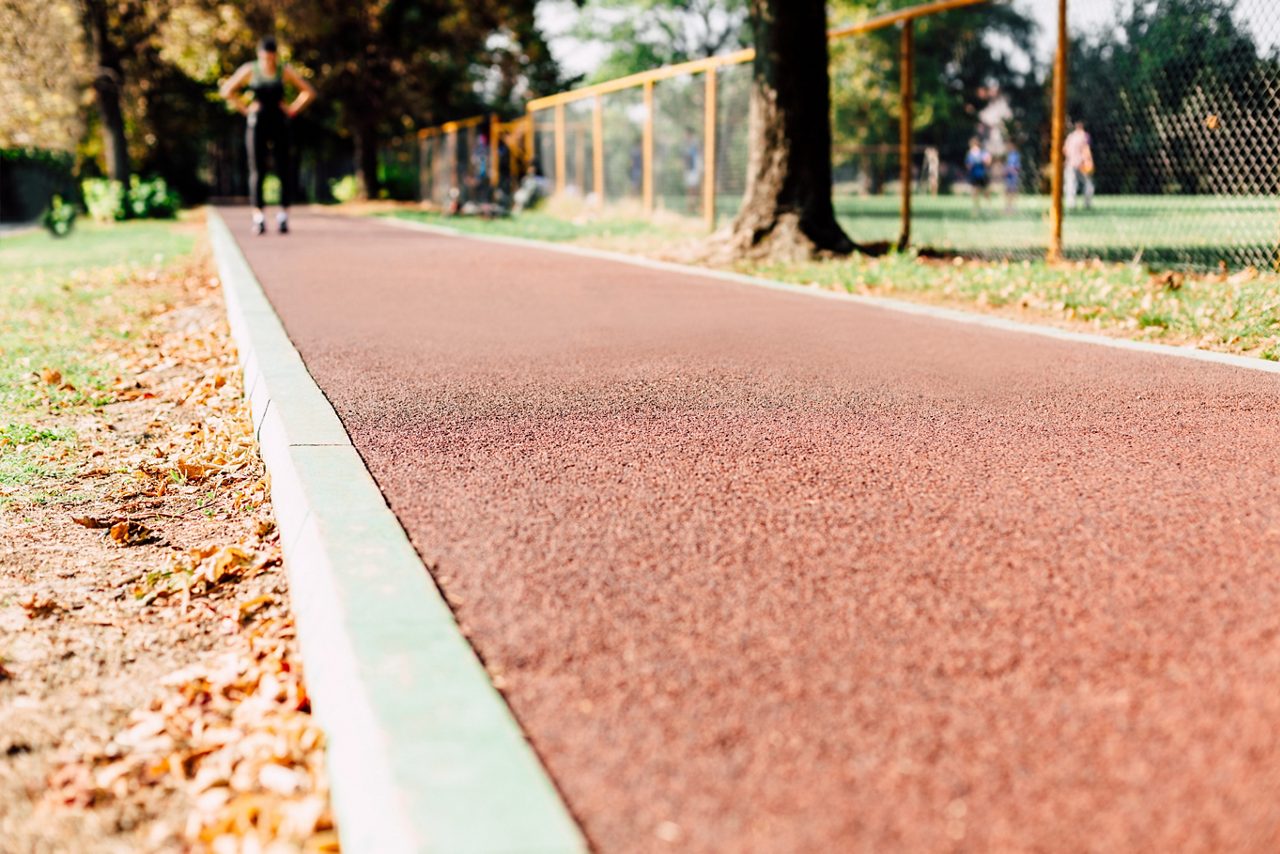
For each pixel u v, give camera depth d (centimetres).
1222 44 958
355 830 181
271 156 1669
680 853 162
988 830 166
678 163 1902
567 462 381
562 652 230
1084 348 632
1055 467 374
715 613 250
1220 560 281
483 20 3634
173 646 286
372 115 3747
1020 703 206
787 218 1196
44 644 285
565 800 176
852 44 3778
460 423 441
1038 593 261
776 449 400
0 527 384
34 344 768
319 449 388
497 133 2830
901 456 390
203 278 1178
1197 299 757
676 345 649
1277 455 388
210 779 216
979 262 1114
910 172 1241
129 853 193
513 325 730
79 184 3098
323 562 275
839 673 220
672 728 198
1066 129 1209
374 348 629
